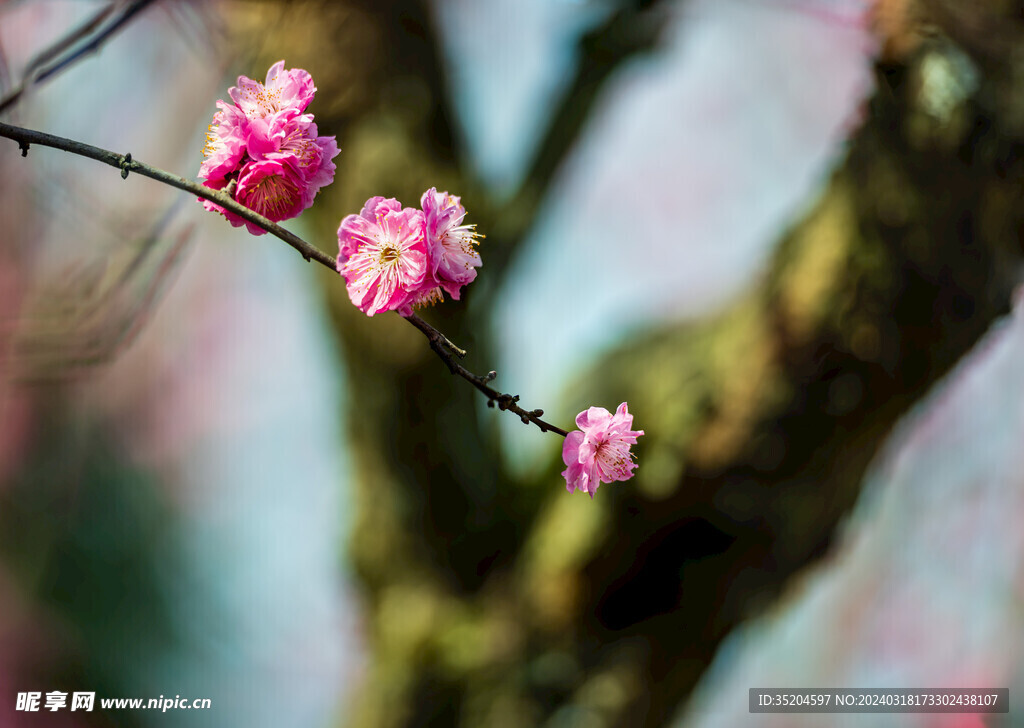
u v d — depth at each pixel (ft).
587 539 5.04
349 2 5.05
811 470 4.75
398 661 5.32
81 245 4.71
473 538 5.40
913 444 8.88
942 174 4.54
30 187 5.07
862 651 8.81
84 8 4.53
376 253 3.68
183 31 4.56
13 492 9.74
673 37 5.56
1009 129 4.51
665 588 5.08
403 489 5.38
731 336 4.83
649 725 5.18
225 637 10.11
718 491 4.82
